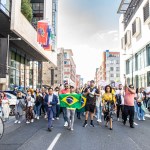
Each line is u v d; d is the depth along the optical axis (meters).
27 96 14.48
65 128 11.96
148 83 37.84
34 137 9.54
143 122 14.30
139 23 41.72
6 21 26.50
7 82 30.34
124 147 7.77
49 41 40.84
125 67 54.78
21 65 39.56
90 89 12.55
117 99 15.19
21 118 15.69
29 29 31.92
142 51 41.44
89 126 12.59
